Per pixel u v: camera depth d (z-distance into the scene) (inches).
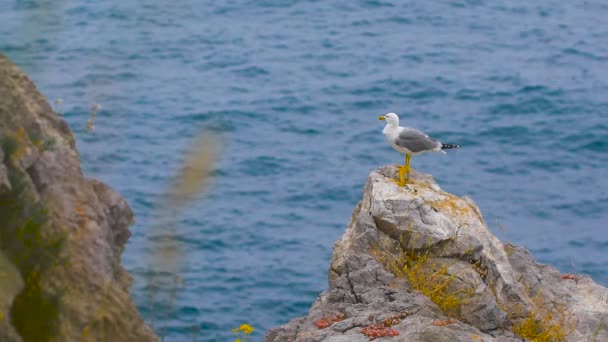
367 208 824.9
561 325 760.3
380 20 3051.2
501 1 3223.4
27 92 360.8
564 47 2819.9
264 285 1577.3
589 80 2544.3
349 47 2815.0
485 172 2055.9
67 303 315.3
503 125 2271.2
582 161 2101.4
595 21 3051.2
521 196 1956.2
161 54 2657.5
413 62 2696.9
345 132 2247.8
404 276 767.1
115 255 367.6
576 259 1721.2
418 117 2338.8
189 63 2625.5
